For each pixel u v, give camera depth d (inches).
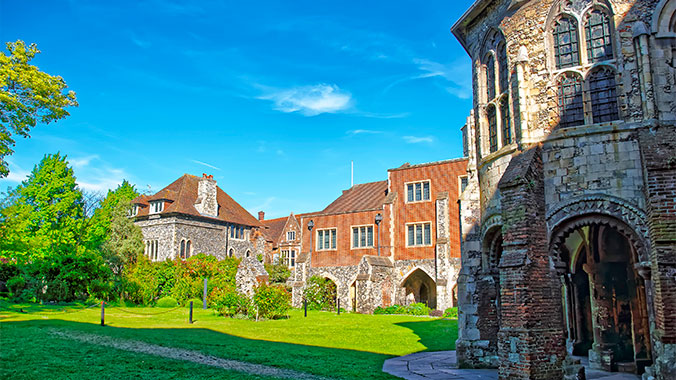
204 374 450.3
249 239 2293.3
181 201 1987.0
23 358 481.1
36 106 829.2
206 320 994.1
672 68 450.3
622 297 607.2
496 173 547.5
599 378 514.0
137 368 463.8
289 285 1822.1
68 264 1434.5
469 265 586.2
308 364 534.3
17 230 968.9
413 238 1577.3
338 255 1711.4
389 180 1664.6
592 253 617.6
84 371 438.3
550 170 486.6
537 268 454.3
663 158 422.9
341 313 1384.1
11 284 1375.5
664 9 458.9
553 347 442.3
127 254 1775.3
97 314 1031.0
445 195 1507.1
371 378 469.7
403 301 1558.8
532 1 533.6
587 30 496.7
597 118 478.3
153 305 1556.3
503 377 444.8
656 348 413.4
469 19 627.5
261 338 763.4
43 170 1438.2
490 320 560.1
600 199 456.1
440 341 803.4
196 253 1987.0
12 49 813.2
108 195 1769.2
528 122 509.0
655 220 413.1
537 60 518.0
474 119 625.0
